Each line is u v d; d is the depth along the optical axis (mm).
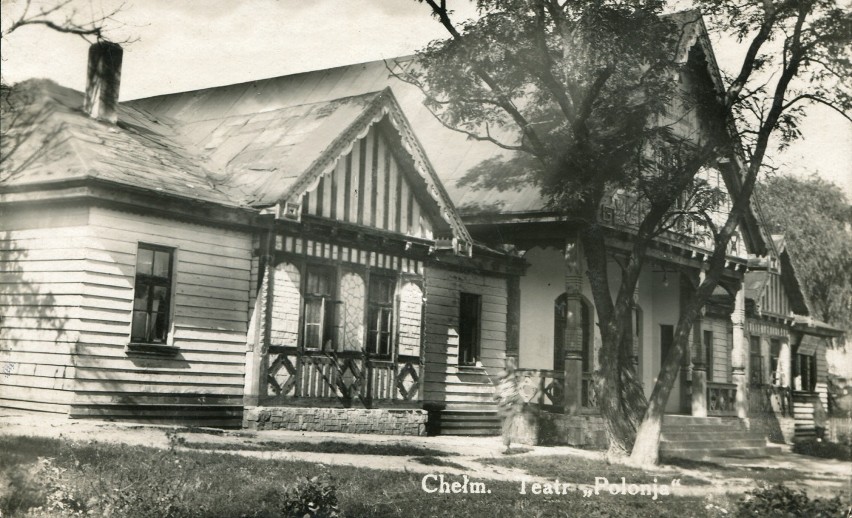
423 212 20562
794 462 22750
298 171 17344
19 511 8703
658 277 27500
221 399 16672
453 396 21766
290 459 12609
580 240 21297
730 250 26844
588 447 20141
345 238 18734
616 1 18375
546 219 21125
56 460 10312
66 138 15547
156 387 15672
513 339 23422
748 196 18547
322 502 9172
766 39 18234
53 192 15086
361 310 19078
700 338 25375
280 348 17359
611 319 19312
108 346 15031
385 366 19516
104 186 14875
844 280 39281
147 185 15469
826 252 38906
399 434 19453
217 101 27547
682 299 26438
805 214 39156
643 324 27203
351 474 11766
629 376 19359
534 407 20828
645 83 19812
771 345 33062
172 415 15867
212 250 16734
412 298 20266
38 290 15203
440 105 20453
